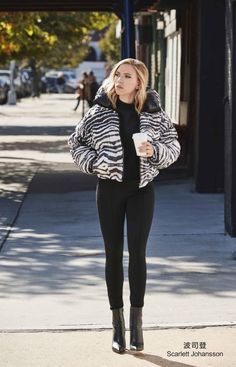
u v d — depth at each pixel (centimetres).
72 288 929
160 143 707
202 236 1216
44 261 1065
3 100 6116
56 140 3003
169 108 2711
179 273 992
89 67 9538
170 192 1650
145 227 715
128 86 701
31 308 849
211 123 1598
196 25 1798
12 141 2950
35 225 1323
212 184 1622
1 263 1055
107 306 855
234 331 769
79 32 4178
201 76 1586
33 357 703
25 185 1794
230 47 1167
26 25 2928
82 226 1312
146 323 790
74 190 1719
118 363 688
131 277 720
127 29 1777
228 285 938
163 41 2867
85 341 743
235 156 1180
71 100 7319
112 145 700
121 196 711
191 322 793
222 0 1573
